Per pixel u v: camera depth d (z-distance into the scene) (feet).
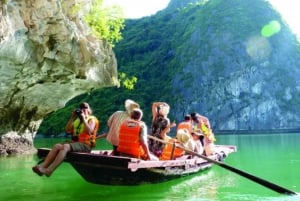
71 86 55.67
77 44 48.60
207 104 343.26
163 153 31.60
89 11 54.75
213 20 369.09
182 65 366.22
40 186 28.55
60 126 263.90
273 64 347.15
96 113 324.19
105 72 57.57
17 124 59.26
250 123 332.80
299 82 346.74
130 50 404.77
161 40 407.03
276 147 68.90
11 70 45.37
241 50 348.59
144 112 336.29
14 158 51.55
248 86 339.77
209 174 33.88
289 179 31.30
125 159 24.14
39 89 54.75
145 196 24.79
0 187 28.32
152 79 374.43
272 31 355.15
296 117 334.03
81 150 26.22
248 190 26.76
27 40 42.80
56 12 43.83
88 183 29.27
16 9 39.88
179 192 25.99
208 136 37.65
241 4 370.94
